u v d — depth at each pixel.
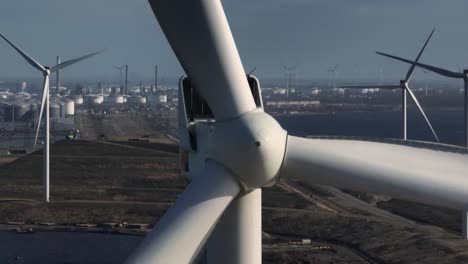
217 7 18.09
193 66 18.83
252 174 19.06
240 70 19.12
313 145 19.41
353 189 19.61
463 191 19.20
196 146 21.34
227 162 19.09
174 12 17.95
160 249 17.92
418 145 20.11
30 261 67.19
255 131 18.72
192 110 23.27
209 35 18.27
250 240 21.66
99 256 69.62
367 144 20.03
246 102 19.33
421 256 68.75
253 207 21.61
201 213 18.69
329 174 19.28
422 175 19.31
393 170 19.28
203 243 18.66
